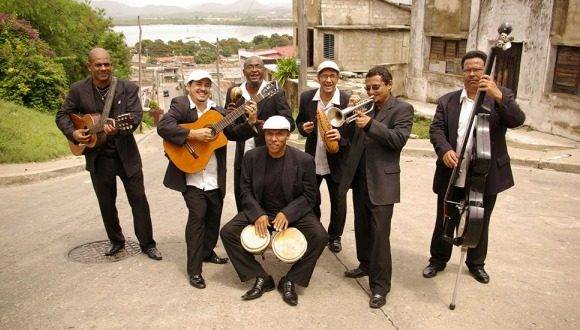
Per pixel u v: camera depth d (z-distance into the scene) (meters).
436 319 3.67
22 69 15.16
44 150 9.91
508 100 3.64
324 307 3.86
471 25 13.34
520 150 9.69
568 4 10.41
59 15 20.91
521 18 11.63
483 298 3.97
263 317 3.71
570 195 7.00
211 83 4.39
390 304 3.89
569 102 10.68
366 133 3.73
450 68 14.94
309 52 23.41
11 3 18.47
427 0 15.09
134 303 3.92
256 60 4.84
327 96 4.77
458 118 3.99
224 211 6.44
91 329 3.56
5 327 3.58
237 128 4.39
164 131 4.20
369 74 3.84
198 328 3.57
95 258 4.81
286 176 4.11
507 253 4.89
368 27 21.11
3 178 8.03
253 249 3.86
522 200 6.74
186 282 4.28
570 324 3.58
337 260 4.79
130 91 4.46
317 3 21.58
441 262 4.41
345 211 4.92
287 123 3.97
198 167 4.23
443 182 4.14
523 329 3.53
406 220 5.96
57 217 6.17
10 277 4.39
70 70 21.66
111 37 27.55
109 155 4.46
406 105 3.91
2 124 10.64
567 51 10.76
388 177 3.84
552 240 5.23
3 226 5.82
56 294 4.06
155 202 7.02
